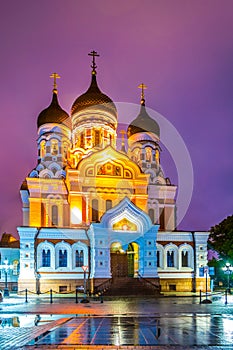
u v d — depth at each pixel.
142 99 70.94
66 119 67.00
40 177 63.00
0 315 27.42
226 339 16.25
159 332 18.11
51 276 51.88
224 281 76.69
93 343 15.44
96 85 68.75
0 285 59.72
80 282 52.38
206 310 29.61
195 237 57.09
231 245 58.81
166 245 55.88
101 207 57.59
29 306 34.22
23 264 51.62
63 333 17.94
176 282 55.12
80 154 64.88
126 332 18.14
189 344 15.18
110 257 54.28
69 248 53.03
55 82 69.44
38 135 67.25
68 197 59.72
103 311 29.23
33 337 17.05
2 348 14.93
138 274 52.12
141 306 33.59
